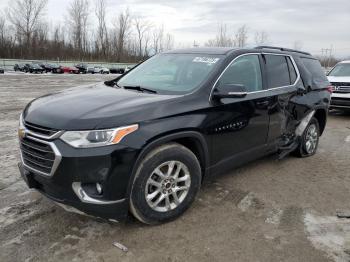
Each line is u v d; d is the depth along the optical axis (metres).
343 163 5.80
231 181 4.83
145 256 3.12
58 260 3.02
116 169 3.11
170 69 4.48
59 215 3.73
